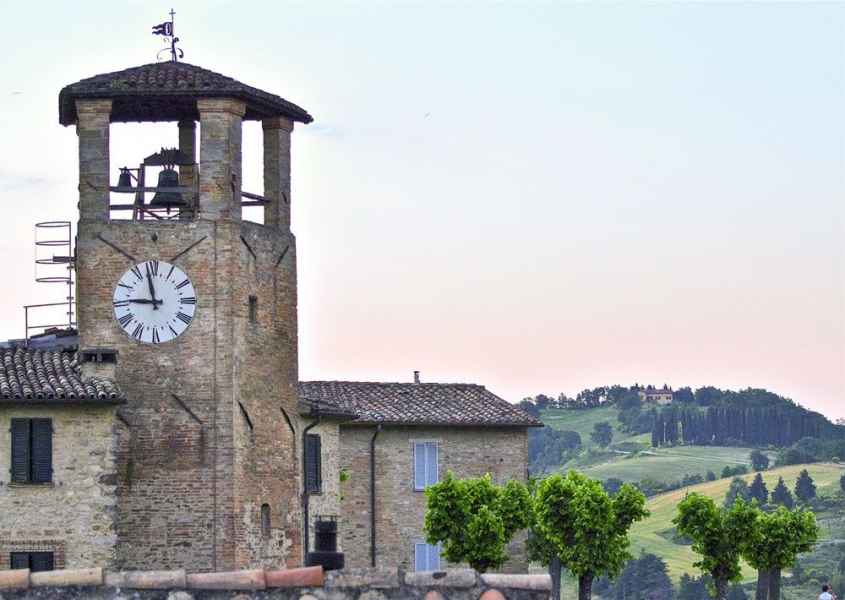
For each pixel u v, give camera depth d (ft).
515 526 304.09
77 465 229.45
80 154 244.22
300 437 258.57
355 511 313.73
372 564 313.53
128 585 80.02
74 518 229.04
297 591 80.07
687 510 312.29
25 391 226.99
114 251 243.81
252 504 244.22
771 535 309.83
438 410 321.11
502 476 323.16
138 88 242.17
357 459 314.96
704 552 311.68
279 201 252.62
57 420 229.45
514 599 79.87
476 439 322.34
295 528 253.44
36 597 79.66
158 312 242.99
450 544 296.92
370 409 317.01
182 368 242.37
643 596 538.47
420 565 316.19
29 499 228.43
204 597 80.02
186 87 242.17
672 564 588.50
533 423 323.37
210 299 242.99
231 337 242.58
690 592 516.32
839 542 594.65
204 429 241.35
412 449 318.24
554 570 313.53
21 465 228.84
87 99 243.81
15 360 237.45
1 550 227.81
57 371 234.99
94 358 233.76
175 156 246.88
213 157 243.40
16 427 228.84
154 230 244.01
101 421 230.27
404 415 316.60
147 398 241.76
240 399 243.40
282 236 253.03
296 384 255.91
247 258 246.06
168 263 243.60
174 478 240.32
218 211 243.60
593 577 302.25
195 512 239.91
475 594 79.87
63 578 79.82
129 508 239.50
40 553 228.63
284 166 253.44
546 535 300.20
